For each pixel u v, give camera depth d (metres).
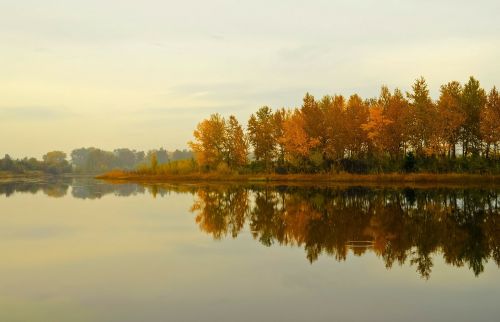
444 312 10.73
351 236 21.17
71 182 83.25
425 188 48.84
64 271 14.72
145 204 36.59
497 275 14.11
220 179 76.81
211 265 15.45
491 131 55.00
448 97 58.66
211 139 81.94
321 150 69.62
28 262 15.98
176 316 10.48
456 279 13.69
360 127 65.56
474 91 61.09
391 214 28.73
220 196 43.94
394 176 59.22
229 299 11.73
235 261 16.05
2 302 11.60
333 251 17.75
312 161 68.62
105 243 19.48
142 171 95.06
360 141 66.44
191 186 61.59
